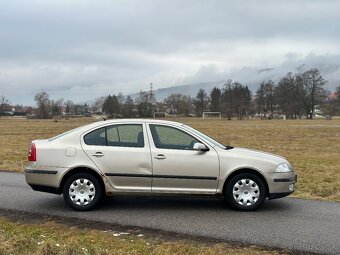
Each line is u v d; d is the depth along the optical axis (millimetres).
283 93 116812
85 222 7180
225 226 6965
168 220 7340
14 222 7137
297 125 69438
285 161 8266
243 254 5551
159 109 133000
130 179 7941
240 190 8023
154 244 5945
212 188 7980
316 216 7754
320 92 113500
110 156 7965
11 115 151125
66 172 7988
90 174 8031
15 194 9727
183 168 7898
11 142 30297
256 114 123188
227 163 7938
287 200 9273
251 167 7941
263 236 6406
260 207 8461
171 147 8023
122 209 8164
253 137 39625
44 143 8188
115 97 120375
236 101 120625
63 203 8719
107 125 8227
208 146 8047
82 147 8055
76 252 5336
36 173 8047
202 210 8109
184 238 6270
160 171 7906
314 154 22094
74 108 142375
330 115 113688
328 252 5719
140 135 8109
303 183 11734
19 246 5625
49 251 5363
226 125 71375
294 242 6125
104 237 6262
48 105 131750
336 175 13375
